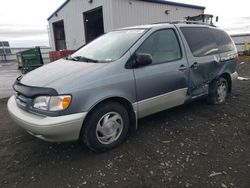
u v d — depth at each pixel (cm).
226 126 405
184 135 372
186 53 411
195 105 513
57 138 283
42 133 276
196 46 434
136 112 348
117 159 308
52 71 335
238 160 299
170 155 314
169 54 389
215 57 467
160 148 333
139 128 400
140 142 351
